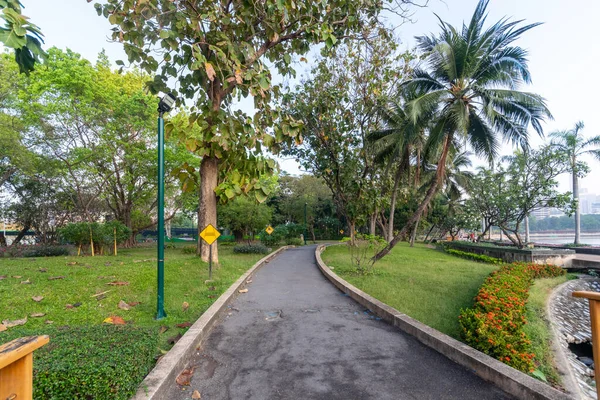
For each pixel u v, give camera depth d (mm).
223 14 7262
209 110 6844
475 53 11617
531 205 18672
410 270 11672
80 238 13430
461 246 23078
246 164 7391
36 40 2746
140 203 25156
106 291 6367
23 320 4664
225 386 3334
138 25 6312
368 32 10188
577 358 5406
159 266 5332
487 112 10977
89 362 2703
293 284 9070
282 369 3727
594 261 14711
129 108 17250
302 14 8047
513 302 5863
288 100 17281
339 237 43812
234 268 10547
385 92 16094
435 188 12172
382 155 18500
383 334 4898
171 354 3711
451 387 3301
